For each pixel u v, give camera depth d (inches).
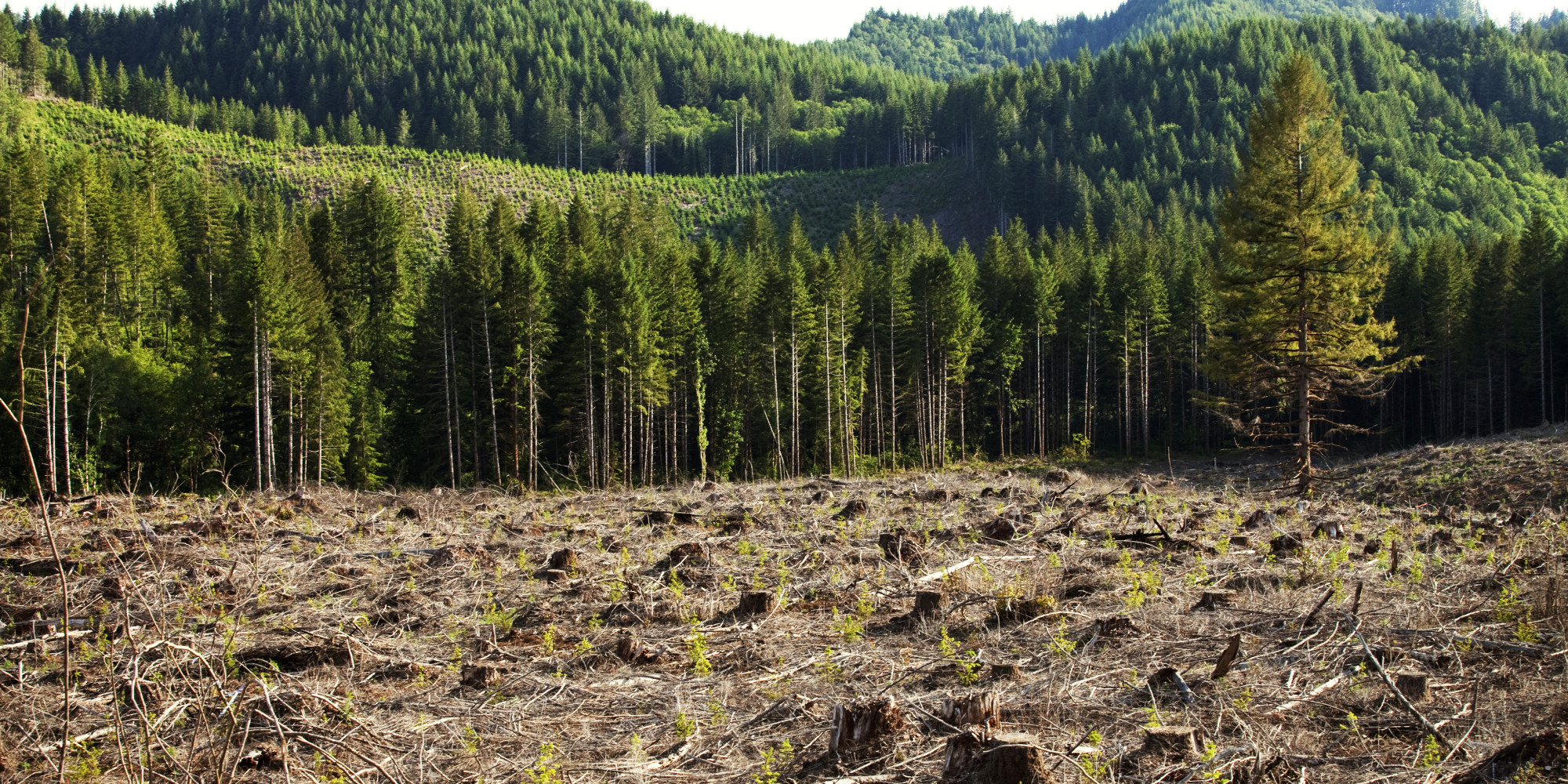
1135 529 489.4
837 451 1892.2
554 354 1772.9
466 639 311.3
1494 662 229.6
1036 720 201.6
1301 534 470.9
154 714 215.8
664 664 271.6
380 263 2234.3
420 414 1763.0
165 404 1493.6
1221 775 164.4
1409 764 173.8
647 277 1819.6
